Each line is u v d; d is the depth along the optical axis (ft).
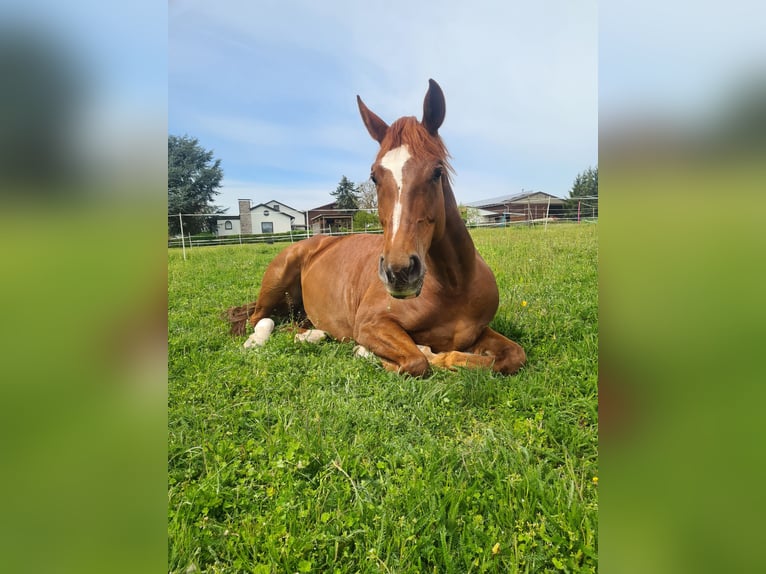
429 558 3.97
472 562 3.90
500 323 11.03
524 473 4.95
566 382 7.60
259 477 5.17
